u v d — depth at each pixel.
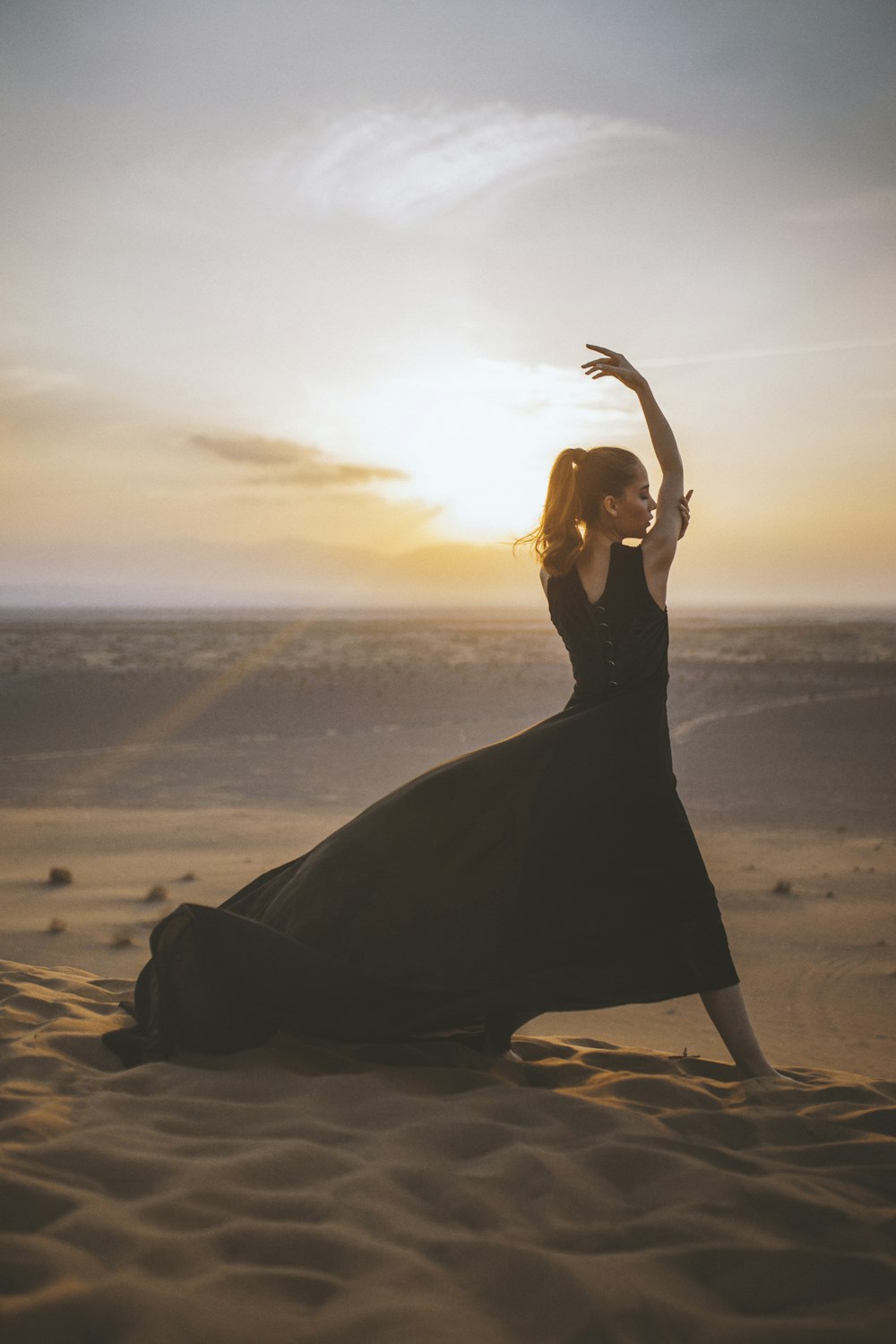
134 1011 3.99
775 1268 2.13
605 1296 1.97
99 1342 1.78
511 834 3.49
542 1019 10.96
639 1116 2.95
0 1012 3.94
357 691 60.94
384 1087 3.16
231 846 21.00
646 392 3.90
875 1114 3.07
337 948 3.46
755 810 27.41
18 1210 2.21
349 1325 1.84
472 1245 2.14
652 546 3.63
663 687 3.67
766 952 13.58
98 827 23.05
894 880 18.58
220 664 83.69
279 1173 2.48
